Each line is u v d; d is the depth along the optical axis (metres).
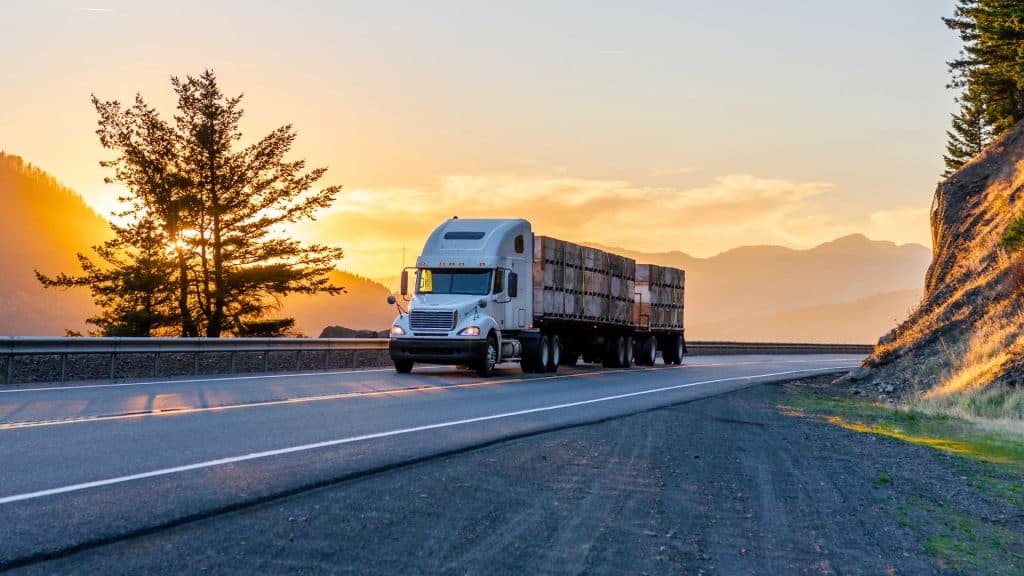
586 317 30.08
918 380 24.28
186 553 5.27
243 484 7.30
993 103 53.16
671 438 12.16
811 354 68.38
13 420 11.25
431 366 28.84
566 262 28.42
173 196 38.84
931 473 10.52
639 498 7.68
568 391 19.59
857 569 5.77
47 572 4.84
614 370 30.89
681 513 7.16
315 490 7.28
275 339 24.03
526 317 26.22
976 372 21.48
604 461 9.67
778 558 5.92
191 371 21.69
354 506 6.71
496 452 9.84
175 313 39.25
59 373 18.42
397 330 23.55
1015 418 17.48
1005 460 12.02
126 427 10.80
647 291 35.97
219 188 41.41
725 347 57.47
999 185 31.17
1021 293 24.06
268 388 17.38
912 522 7.48
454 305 23.34
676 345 39.47
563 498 7.46
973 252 29.06
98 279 38.69
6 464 8.01
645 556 5.73
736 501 7.84
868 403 22.31
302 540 5.66
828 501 8.12
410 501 6.99
